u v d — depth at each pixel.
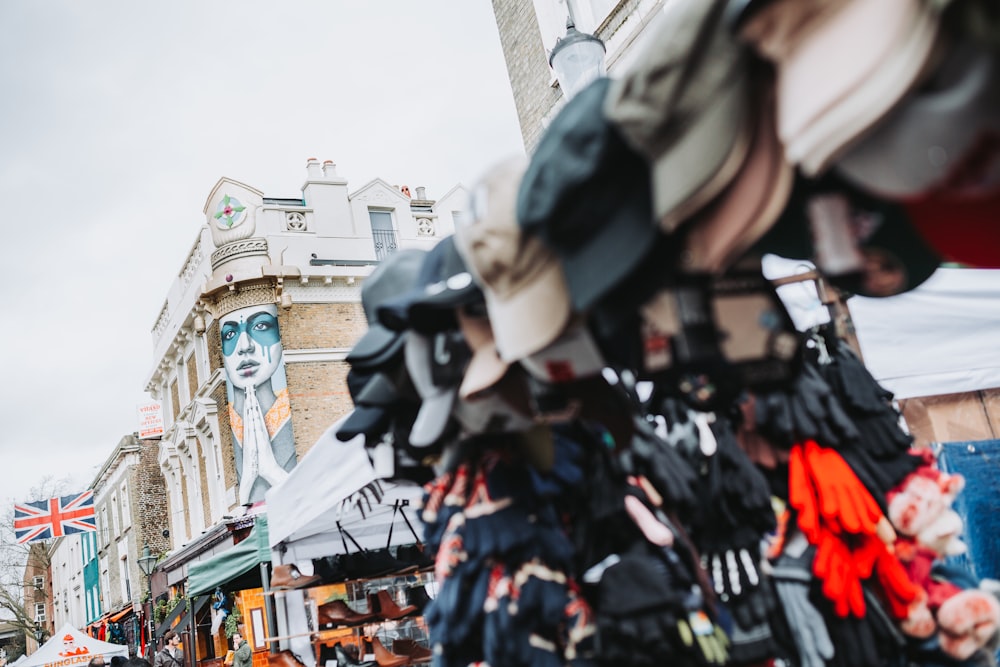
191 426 20.94
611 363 1.87
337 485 4.79
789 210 1.53
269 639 5.51
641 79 1.13
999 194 1.05
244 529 15.29
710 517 2.57
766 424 2.65
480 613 2.19
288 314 17.56
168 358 22.97
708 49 1.08
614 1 7.88
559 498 2.42
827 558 2.56
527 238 1.54
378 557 5.69
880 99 0.94
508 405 2.10
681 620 2.13
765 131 1.13
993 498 3.95
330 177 19.05
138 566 26.55
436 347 2.12
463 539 2.25
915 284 1.58
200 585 7.52
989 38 0.85
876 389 2.85
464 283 1.93
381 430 2.82
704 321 1.54
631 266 1.25
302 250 17.97
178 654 15.09
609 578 2.16
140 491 27.58
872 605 2.61
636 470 2.40
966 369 3.82
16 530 24.19
